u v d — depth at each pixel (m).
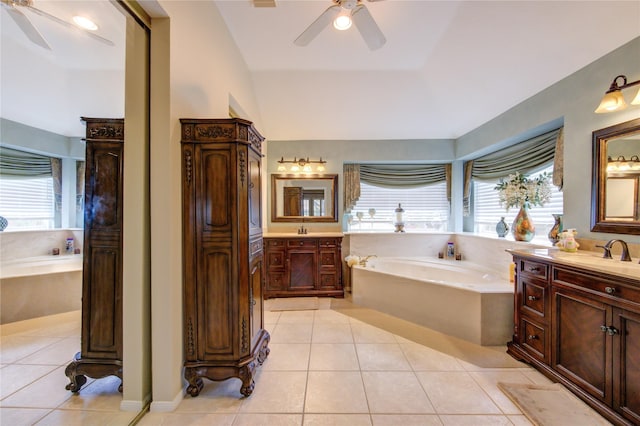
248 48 2.88
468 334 2.44
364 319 2.98
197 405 1.61
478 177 3.98
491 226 3.88
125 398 1.55
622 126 1.90
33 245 2.64
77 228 2.81
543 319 1.91
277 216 4.26
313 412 1.56
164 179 1.55
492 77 2.78
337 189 4.28
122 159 1.65
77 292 2.89
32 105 2.40
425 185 4.46
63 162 2.69
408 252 4.25
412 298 2.89
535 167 3.00
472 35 2.48
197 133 1.68
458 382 1.83
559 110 2.39
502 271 3.16
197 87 1.90
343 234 4.01
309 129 4.10
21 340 2.32
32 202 2.59
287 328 2.74
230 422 1.48
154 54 1.55
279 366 2.04
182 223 1.67
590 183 2.13
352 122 3.99
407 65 3.17
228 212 1.69
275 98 3.67
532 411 1.53
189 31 1.79
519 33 2.25
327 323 2.86
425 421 1.49
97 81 2.42
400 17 2.40
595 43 2.01
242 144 1.71
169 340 1.56
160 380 1.56
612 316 1.45
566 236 2.10
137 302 1.55
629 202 1.87
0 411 1.55
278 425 1.46
